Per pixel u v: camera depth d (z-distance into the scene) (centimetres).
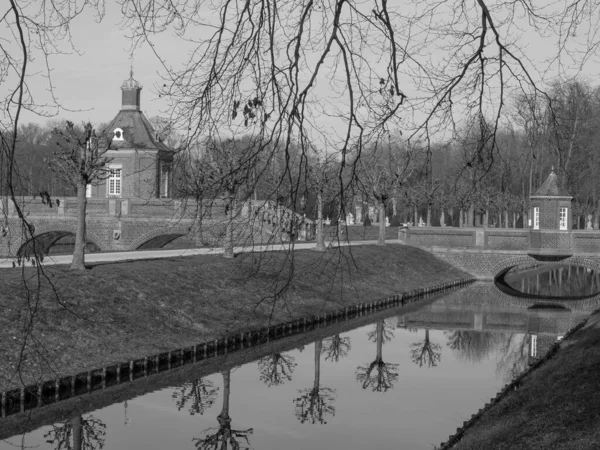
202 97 977
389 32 955
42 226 6925
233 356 3778
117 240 6894
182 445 2406
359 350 4147
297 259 5503
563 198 7250
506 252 7669
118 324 3459
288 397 3084
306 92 934
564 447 1836
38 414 2641
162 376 3300
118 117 7744
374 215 11881
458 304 6225
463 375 3606
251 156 980
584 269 10175
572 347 3256
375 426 2728
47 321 3156
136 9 929
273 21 938
